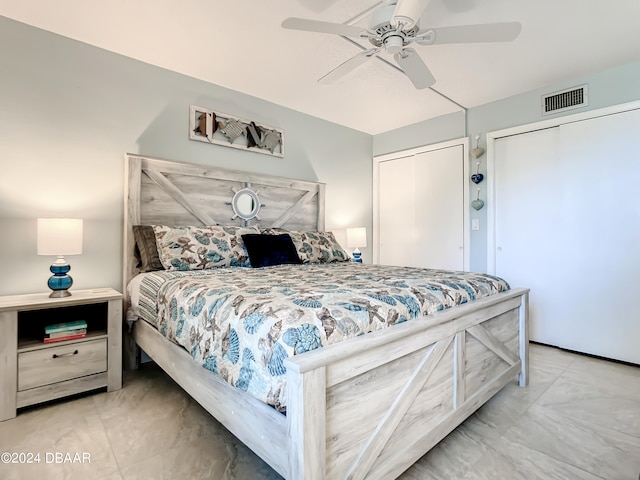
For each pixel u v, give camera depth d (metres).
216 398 1.38
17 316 1.84
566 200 3.03
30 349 1.88
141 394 2.10
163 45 2.46
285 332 1.06
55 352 1.96
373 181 4.58
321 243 3.33
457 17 2.14
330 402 1.04
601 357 2.85
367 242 4.52
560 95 3.05
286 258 2.89
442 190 3.90
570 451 1.54
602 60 2.66
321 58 2.63
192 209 2.90
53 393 1.94
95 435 1.65
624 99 2.72
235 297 1.41
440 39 1.78
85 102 2.43
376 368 1.20
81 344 2.04
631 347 2.71
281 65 2.74
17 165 2.20
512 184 3.38
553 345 3.13
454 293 1.70
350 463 1.10
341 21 2.18
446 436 1.65
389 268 2.63
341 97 3.38
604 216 2.83
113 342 2.15
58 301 1.97
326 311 1.19
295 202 3.67
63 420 1.79
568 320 3.04
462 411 1.63
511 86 3.13
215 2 2.00
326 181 4.05
